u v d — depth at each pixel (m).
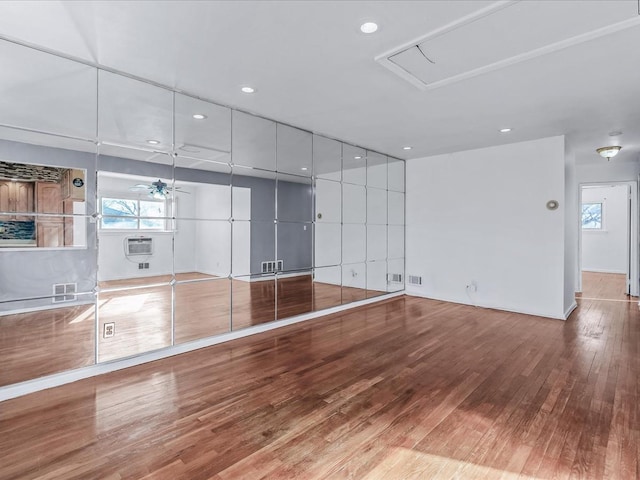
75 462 1.59
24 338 3.11
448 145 4.70
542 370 2.68
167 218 3.19
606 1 1.73
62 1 1.72
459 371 2.66
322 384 2.44
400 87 2.81
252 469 1.56
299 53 2.27
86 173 3.13
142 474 1.52
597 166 5.95
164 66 2.46
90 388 2.35
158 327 3.55
